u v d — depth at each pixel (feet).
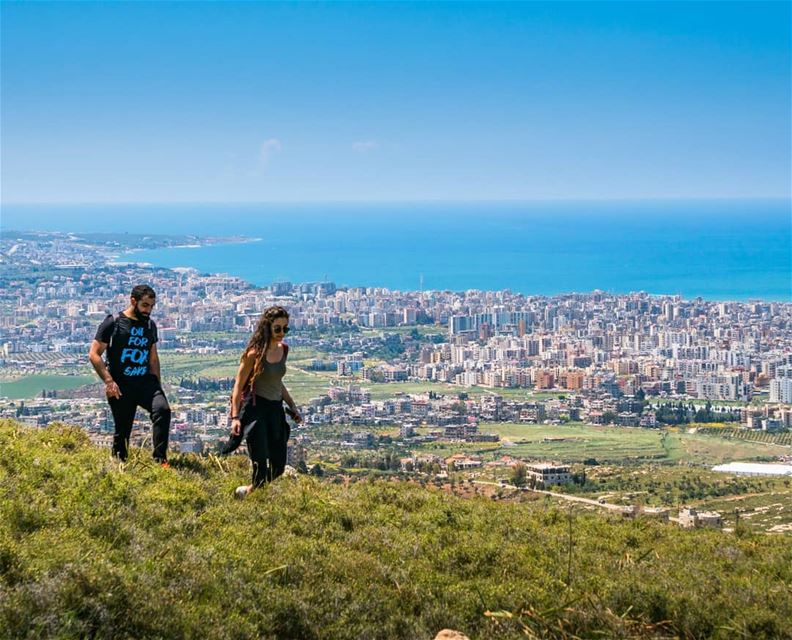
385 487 43.06
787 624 28.30
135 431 92.89
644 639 27.37
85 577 23.77
